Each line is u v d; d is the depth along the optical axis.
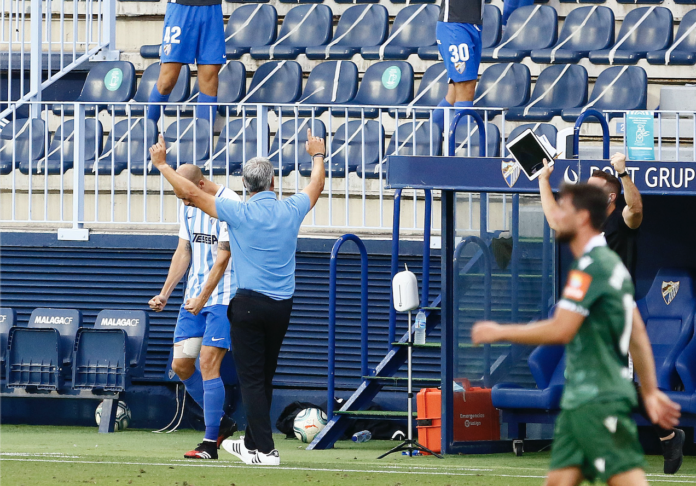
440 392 28.03
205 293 24.17
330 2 48.28
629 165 25.25
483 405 27.70
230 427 25.95
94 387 32.31
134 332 33.09
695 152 30.59
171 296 34.78
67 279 35.62
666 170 25.17
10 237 36.22
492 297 28.05
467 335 27.41
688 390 26.64
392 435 31.31
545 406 26.88
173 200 38.47
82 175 36.62
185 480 19.92
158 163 21.70
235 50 45.69
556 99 41.41
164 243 35.31
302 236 34.66
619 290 12.60
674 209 30.03
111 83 44.53
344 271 34.25
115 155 39.88
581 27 44.75
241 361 22.33
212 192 25.39
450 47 37.22
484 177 25.56
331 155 35.28
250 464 22.69
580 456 12.76
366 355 30.00
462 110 27.34
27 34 49.72
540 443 28.23
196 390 26.97
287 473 21.38
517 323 28.52
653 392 13.30
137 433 32.50
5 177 39.75
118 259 35.53
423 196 36.38
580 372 12.72
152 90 41.31
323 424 30.42
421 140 38.16
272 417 33.34
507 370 28.03
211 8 40.31
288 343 33.78
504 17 47.06
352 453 27.41
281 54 45.19
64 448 27.00
